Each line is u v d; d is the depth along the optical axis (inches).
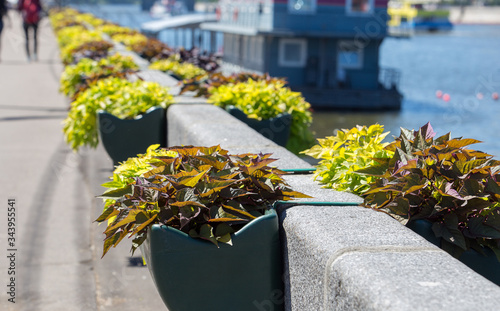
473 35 4042.8
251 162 112.5
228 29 1512.1
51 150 328.2
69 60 480.4
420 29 3946.9
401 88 1668.3
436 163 112.0
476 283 78.4
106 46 480.7
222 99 226.8
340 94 1298.0
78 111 241.9
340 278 84.9
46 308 151.4
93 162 298.5
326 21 1318.9
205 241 101.1
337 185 126.2
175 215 103.5
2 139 355.9
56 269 175.6
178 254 100.0
